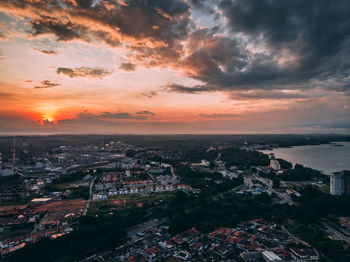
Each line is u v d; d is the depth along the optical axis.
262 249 193.00
